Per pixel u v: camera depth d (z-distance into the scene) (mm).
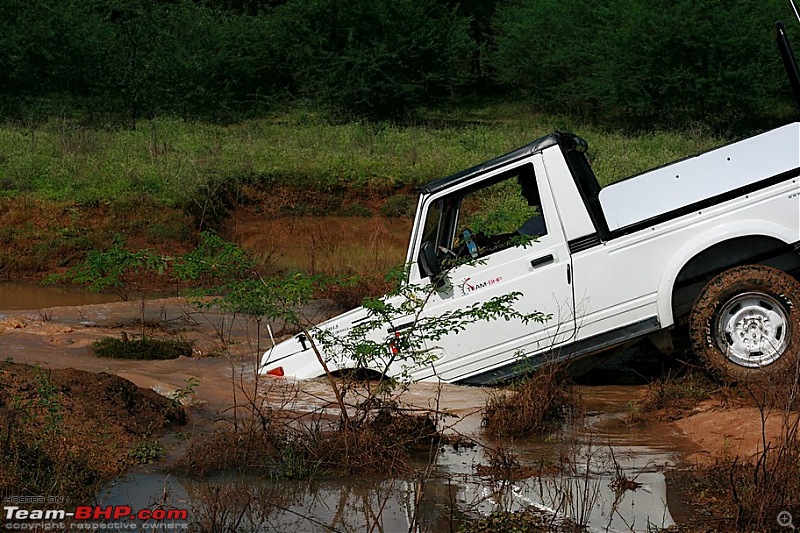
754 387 7812
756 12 33656
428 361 8172
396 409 7477
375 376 8984
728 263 8242
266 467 6891
